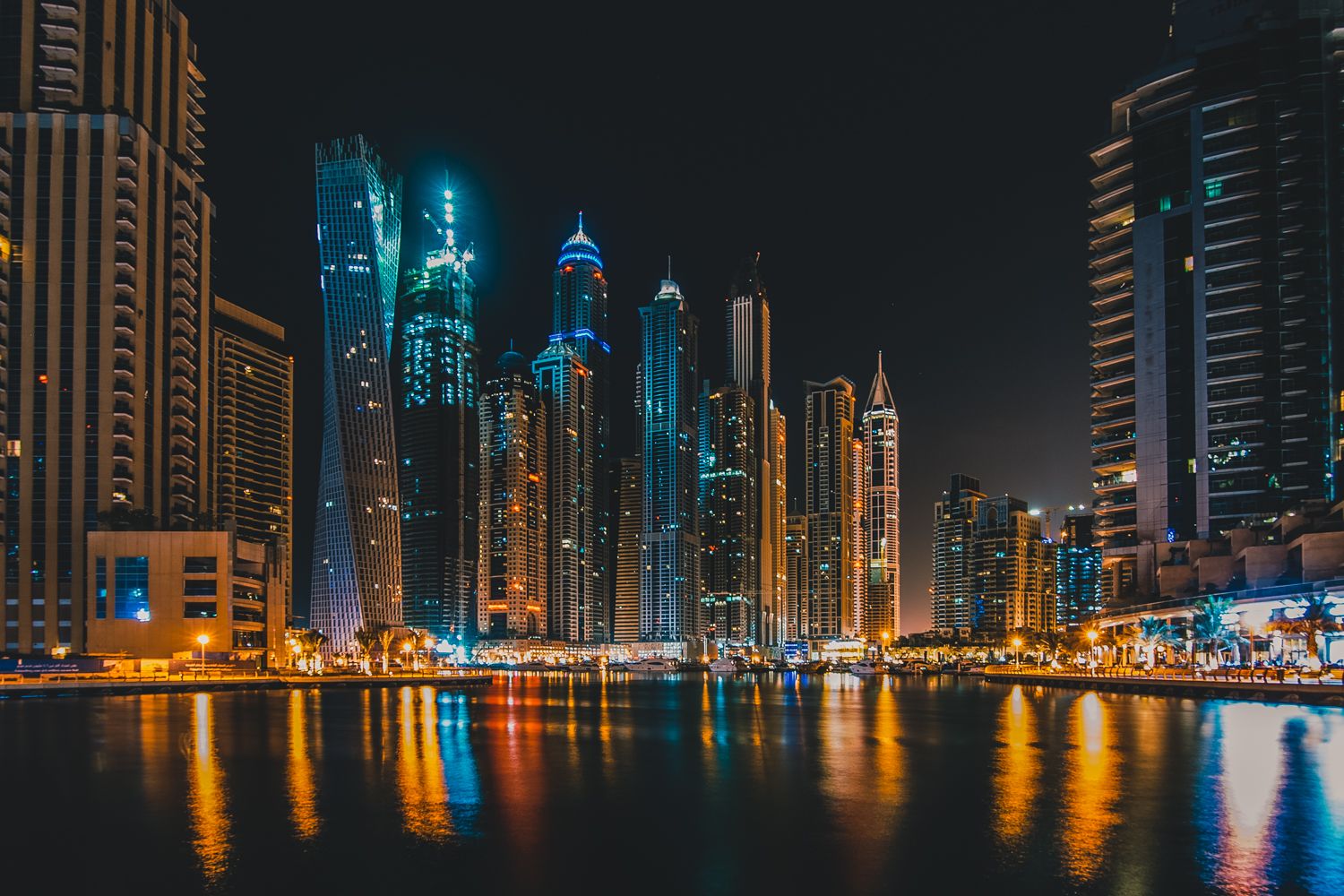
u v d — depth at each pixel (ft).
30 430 613.52
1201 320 616.39
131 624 571.28
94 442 616.39
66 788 163.53
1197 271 620.49
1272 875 106.63
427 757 208.85
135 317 640.17
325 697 463.01
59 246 629.10
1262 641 508.94
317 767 189.98
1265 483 587.27
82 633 599.16
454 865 112.27
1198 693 446.19
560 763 202.90
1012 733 273.75
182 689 488.44
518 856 116.67
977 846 121.90
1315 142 604.08
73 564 604.08
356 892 101.71
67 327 623.36
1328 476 578.25
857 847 121.90
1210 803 150.51
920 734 277.64
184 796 155.74
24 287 624.59
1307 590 415.85
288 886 103.24
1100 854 116.98
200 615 578.66
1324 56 609.83
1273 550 484.74
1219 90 628.28
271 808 145.38
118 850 117.80
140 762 194.18
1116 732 265.75
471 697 498.28
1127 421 645.51
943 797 158.92
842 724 320.91
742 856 117.19
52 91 651.25
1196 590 558.97
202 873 107.96
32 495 607.78
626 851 119.44
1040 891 101.86
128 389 634.43
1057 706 398.42
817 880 106.52
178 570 578.25
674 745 246.88
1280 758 203.31
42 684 430.20
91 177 636.89
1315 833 127.54
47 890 102.01
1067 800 154.51
